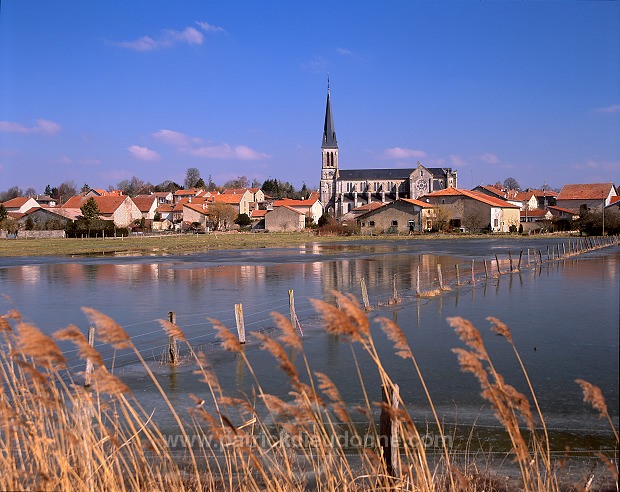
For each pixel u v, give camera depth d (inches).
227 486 333.4
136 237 4333.2
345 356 717.3
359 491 303.6
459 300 1143.6
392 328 227.9
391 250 2716.5
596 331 817.5
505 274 1609.3
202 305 1146.0
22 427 260.1
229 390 585.6
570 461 403.2
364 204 6304.1
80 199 5442.9
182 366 681.6
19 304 1169.4
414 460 273.7
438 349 741.3
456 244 3115.2
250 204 6599.4
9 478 247.1
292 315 884.0
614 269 1684.3
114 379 229.9
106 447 343.9
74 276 1700.3
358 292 1288.1
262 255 2495.1
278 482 297.7
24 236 4330.7
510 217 4611.2
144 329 908.6
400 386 590.6
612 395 534.9
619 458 248.8
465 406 526.3
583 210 4566.9
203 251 2800.2
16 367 378.0
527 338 786.8
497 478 367.9
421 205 4195.4
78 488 260.5
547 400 538.0
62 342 803.4
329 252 2635.3
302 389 233.6
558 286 1326.3
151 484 283.6
